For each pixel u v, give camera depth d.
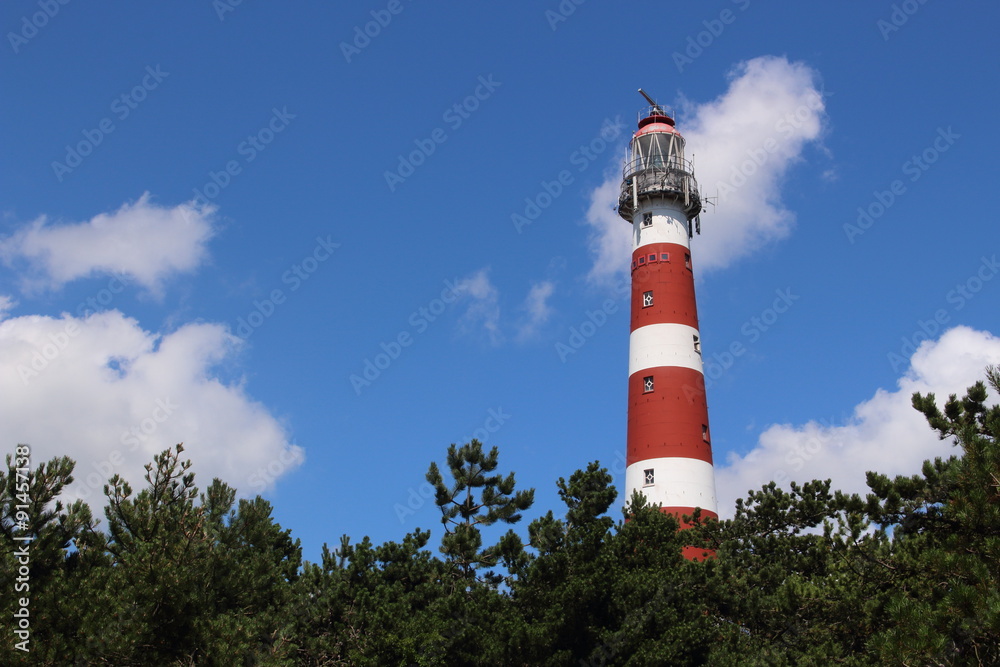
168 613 30.64
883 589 32.62
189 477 38.84
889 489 30.62
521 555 43.81
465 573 45.81
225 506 41.94
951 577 24.52
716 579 39.00
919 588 28.06
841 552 34.75
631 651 36.41
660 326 62.09
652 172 67.50
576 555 40.50
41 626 29.98
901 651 22.30
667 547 42.31
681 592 38.03
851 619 32.81
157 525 35.19
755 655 34.62
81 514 35.09
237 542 40.72
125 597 30.20
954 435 30.11
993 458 25.55
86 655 28.89
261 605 38.78
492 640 37.78
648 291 63.88
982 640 23.30
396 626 39.94
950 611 22.73
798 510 45.53
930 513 30.09
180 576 31.05
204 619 31.39
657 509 45.31
